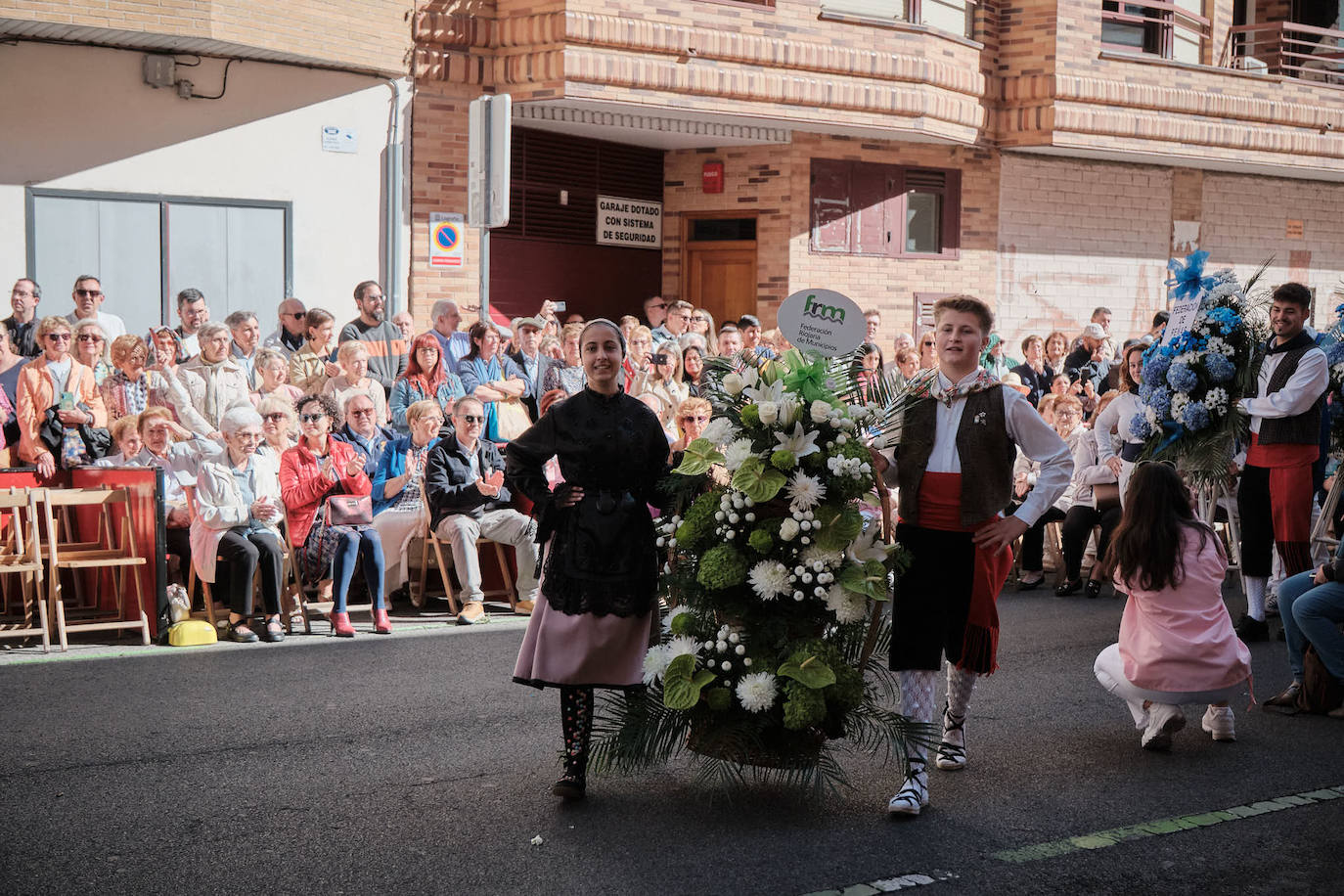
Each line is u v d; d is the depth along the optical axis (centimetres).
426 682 740
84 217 1287
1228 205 2083
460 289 1489
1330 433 912
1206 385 885
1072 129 1767
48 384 923
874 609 546
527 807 536
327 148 1397
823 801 550
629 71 1418
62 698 691
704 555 545
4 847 484
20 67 1245
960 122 1683
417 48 1423
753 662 536
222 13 1252
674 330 1349
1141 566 627
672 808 539
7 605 890
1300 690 707
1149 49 1909
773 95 1498
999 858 488
